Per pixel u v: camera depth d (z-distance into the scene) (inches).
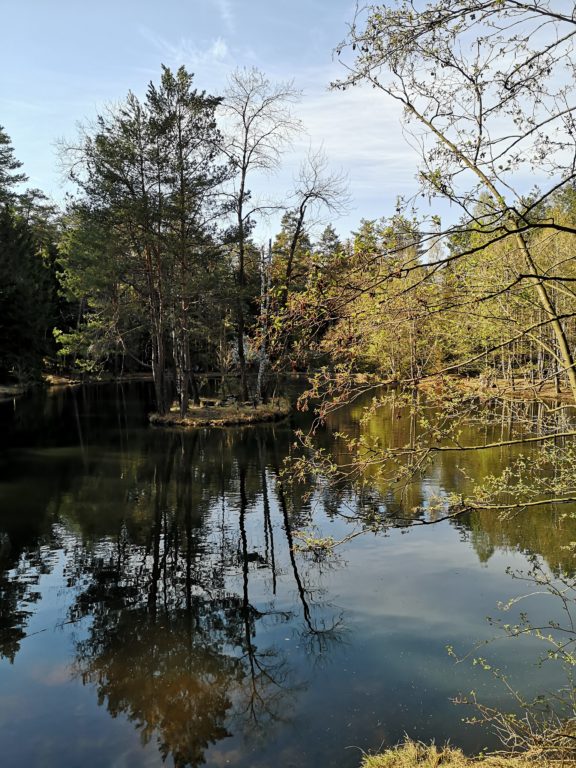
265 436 775.1
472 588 290.0
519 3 105.7
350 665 224.4
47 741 186.7
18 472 562.6
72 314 1815.9
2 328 1175.0
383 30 115.6
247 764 172.1
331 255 113.7
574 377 149.3
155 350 1045.2
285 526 400.2
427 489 448.5
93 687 216.5
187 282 866.1
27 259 1341.0
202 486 509.4
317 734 185.0
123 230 925.8
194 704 204.5
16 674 226.5
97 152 866.8
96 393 1481.3
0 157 1359.5
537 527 375.2
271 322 127.0
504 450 585.9
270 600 286.8
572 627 243.3
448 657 227.0
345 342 124.0
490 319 161.9
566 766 149.1
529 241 151.6
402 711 194.2
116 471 568.4
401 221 108.5
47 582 311.3
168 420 903.7
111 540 375.6
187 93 864.9
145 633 257.4
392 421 859.4
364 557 336.8
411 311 121.3
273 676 218.4
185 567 332.2
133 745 184.1
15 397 1337.4
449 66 129.2
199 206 895.1
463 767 157.9
